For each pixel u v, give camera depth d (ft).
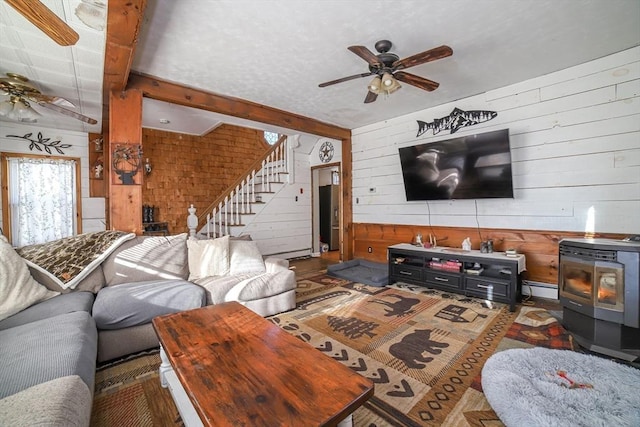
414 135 14.71
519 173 11.46
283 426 2.99
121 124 9.52
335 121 16.10
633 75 9.06
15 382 3.84
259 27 7.49
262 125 16.94
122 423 4.99
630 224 9.20
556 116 10.52
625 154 9.25
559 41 8.55
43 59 7.70
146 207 16.93
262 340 4.96
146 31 7.51
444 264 11.73
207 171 19.93
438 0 6.70
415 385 5.86
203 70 9.73
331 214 23.53
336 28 7.66
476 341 7.65
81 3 5.47
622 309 6.56
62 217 14.70
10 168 13.51
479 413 5.05
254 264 10.58
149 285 8.07
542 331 8.17
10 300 6.45
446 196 13.01
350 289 12.56
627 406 4.65
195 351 4.58
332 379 3.80
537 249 11.05
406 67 8.05
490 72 10.50
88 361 4.75
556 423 4.28
